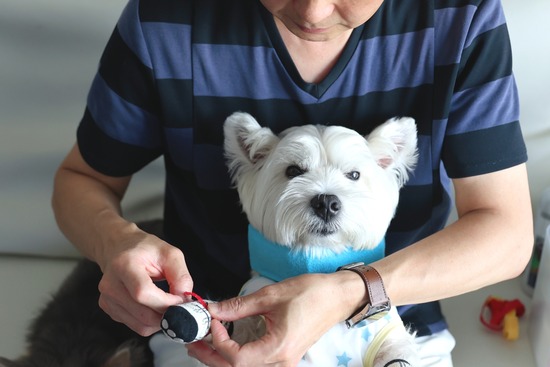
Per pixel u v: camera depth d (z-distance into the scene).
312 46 1.03
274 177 1.00
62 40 1.39
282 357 0.84
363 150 1.00
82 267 1.45
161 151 1.22
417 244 1.00
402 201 1.12
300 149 0.98
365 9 0.89
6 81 1.42
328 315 0.89
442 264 0.97
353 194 0.96
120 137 1.14
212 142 1.12
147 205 1.57
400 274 0.95
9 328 1.37
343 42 1.03
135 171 1.22
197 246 1.25
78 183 1.17
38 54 1.40
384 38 1.04
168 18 1.06
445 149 1.07
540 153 1.40
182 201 1.21
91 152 1.16
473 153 1.04
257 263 1.07
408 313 1.19
